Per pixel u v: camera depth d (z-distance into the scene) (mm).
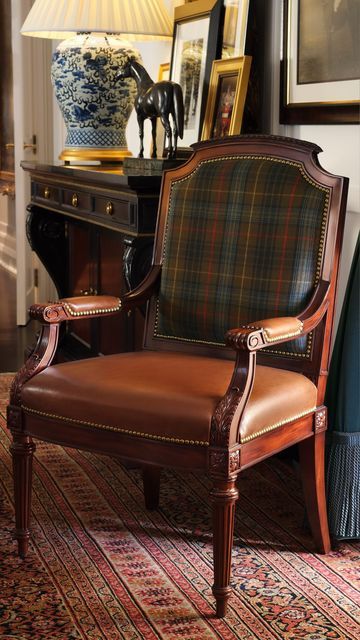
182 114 3244
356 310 2635
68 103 3799
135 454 2221
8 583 2367
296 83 3100
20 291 5887
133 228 3066
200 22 3520
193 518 2826
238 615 2215
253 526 2768
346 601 2291
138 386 2268
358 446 2621
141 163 3242
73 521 2789
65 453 3461
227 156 2723
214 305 2650
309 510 2564
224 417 2094
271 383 2346
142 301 2760
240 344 2105
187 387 2244
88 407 2275
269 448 2262
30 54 5812
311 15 2979
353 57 2787
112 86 3734
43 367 2467
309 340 2518
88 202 3566
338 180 2510
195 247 2703
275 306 2541
